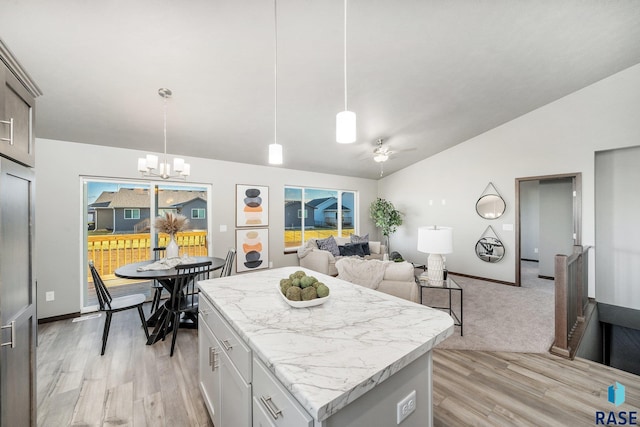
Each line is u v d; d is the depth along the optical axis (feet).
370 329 3.64
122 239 13.12
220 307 4.50
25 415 4.19
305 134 13.43
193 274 8.96
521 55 9.63
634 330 13.19
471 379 6.79
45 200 10.56
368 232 23.16
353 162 18.67
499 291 14.24
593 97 12.61
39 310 10.41
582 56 10.30
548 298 13.03
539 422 5.38
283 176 17.74
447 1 6.89
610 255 12.76
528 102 13.52
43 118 9.37
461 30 7.97
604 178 12.92
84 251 11.66
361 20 7.02
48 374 7.09
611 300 12.73
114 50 6.97
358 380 2.48
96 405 5.95
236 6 6.15
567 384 6.57
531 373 7.04
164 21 6.28
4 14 5.70
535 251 22.56
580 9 7.84
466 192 17.48
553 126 13.82
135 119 10.18
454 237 18.16
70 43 6.60
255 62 8.07
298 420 2.46
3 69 3.59
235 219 15.56
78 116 9.51
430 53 8.79
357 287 5.74
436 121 14.08
